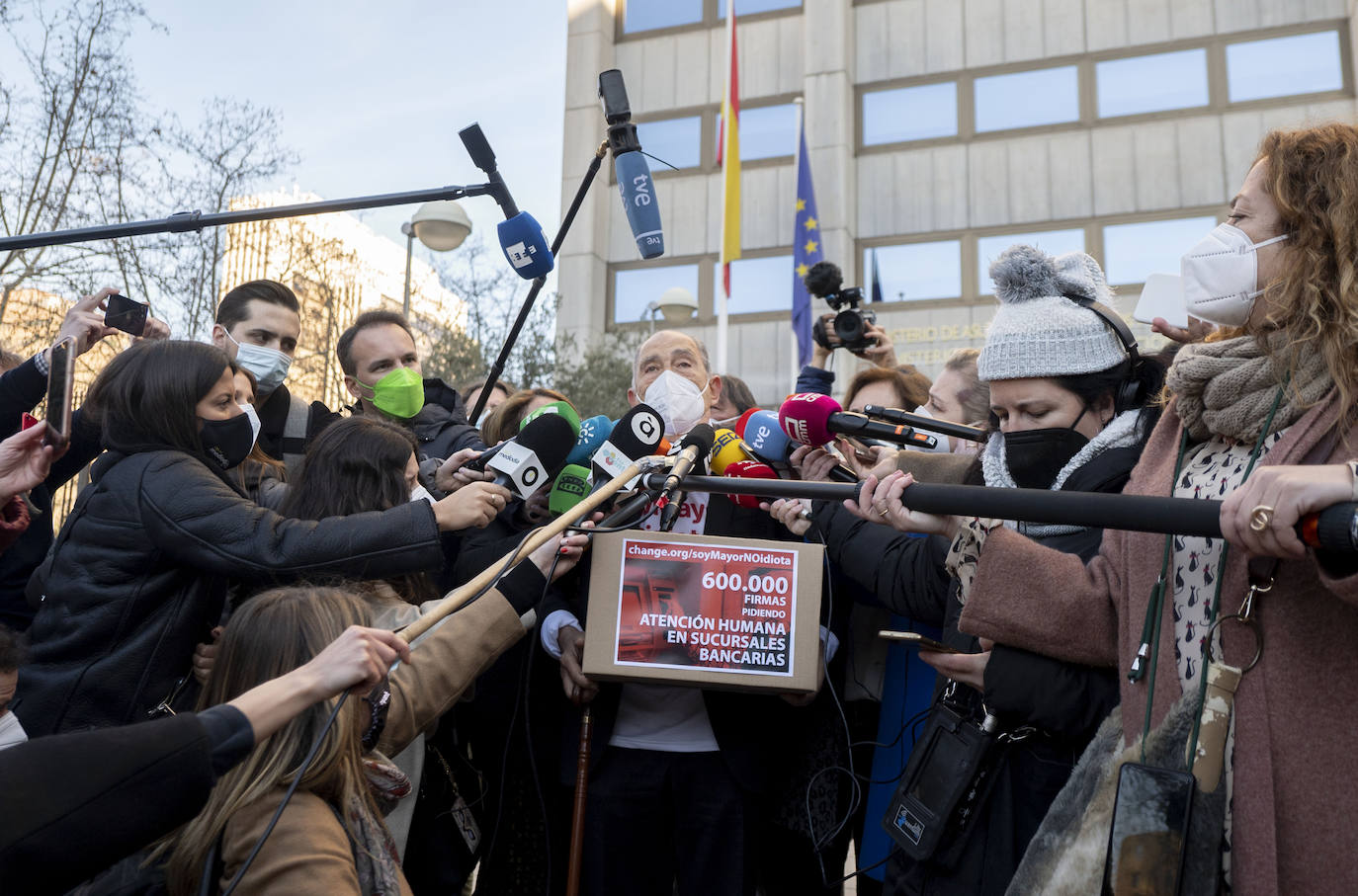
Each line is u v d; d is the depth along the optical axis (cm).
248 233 1335
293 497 270
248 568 237
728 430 321
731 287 1978
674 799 298
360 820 183
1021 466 238
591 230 2027
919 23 1972
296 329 388
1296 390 169
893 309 1917
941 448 374
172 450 251
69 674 233
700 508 314
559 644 300
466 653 230
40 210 1166
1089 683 207
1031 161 1878
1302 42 1761
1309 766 157
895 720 302
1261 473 146
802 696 286
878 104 1981
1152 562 186
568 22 2122
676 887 311
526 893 314
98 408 267
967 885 216
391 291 1574
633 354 1834
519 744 321
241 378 307
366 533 243
